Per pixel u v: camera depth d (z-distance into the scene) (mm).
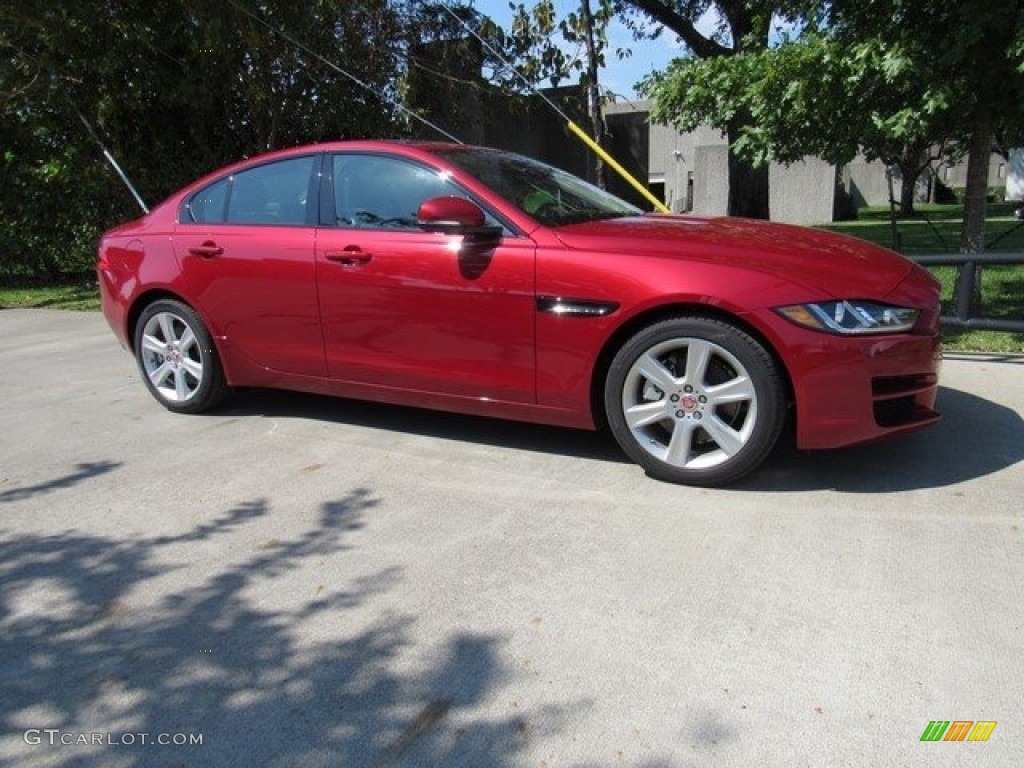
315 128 11734
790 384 3650
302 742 2348
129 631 2926
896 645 2656
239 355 5062
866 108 6180
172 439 4934
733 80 6605
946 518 3482
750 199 14461
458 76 11773
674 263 3740
